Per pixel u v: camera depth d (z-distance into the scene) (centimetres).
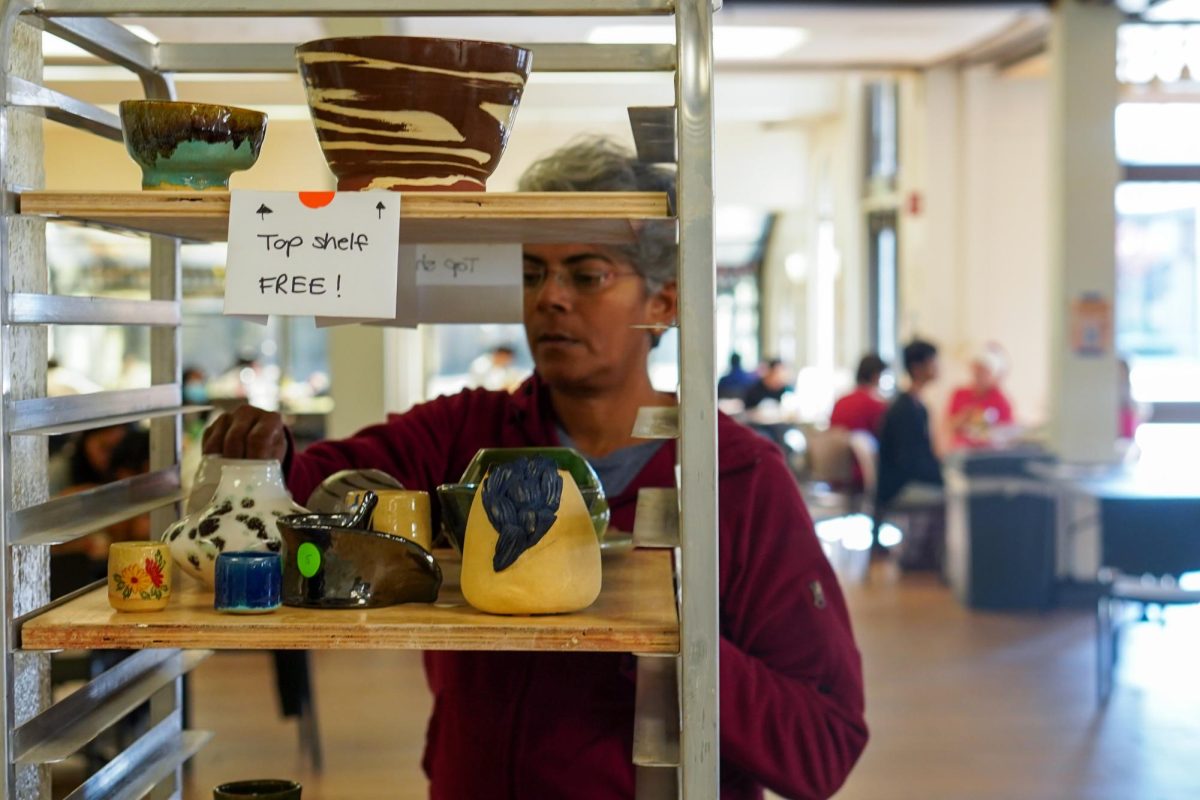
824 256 1480
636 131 129
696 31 111
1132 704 552
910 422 888
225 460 137
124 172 167
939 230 1052
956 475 780
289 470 159
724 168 1517
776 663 157
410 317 164
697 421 111
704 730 112
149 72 146
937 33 905
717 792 112
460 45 114
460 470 178
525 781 157
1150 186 954
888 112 1216
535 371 179
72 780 420
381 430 178
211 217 114
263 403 823
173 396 149
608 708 156
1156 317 1090
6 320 112
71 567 386
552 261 164
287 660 450
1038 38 916
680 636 112
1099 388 749
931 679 593
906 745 493
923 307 1059
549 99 204
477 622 114
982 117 1037
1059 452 750
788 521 161
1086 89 739
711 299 111
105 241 749
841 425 1024
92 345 832
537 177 171
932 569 878
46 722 116
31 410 115
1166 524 582
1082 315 745
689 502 111
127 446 493
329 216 112
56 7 114
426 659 180
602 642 113
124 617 114
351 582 118
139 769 136
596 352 165
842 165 1347
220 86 159
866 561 919
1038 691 573
